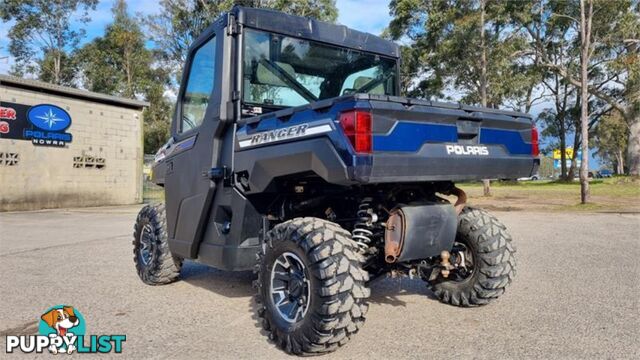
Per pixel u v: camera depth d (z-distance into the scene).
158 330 3.90
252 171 3.74
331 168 3.02
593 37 19.84
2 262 7.05
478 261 4.23
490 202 19.33
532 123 4.03
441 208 3.68
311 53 4.51
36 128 18.80
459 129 3.46
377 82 4.95
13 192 18.05
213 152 4.13
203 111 4.52
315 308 3.10
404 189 3.74
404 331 3.75
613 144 65.75
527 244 8.12
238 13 4.13
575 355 3.23
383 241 3.73
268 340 3.64
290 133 3.38
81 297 4.95
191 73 4.88
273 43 4.30
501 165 3.71
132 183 22.64
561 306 4.41
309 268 3.16
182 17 30.80
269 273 3.54
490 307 4.39
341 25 4.76
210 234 4.31
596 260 6.65
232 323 4.07
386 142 3.02
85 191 20.61
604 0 17.69
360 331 3.76
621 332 3.68
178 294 5.07
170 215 4.96
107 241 9.37
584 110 17.20
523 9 21.64
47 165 19.17
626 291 4.93
